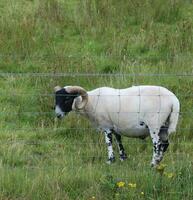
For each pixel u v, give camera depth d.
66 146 15.99
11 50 21.70
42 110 17.92
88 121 16.88
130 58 21.23
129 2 24.64
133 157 15.53
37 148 15.85
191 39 22.22
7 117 17.53
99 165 14.62
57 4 24.64
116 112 15.34
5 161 14.83
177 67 20.20
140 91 15.22
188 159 14.58
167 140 15.16
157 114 14.98
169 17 24.25
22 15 23.80
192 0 25.62
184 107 17.83
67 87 15.58
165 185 12.81
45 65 20.64
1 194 12.53
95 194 12.56
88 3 24.67
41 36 22.66
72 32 23.41
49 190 12.55
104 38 22.83
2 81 19.77
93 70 20.02
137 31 23.28
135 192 12.63
